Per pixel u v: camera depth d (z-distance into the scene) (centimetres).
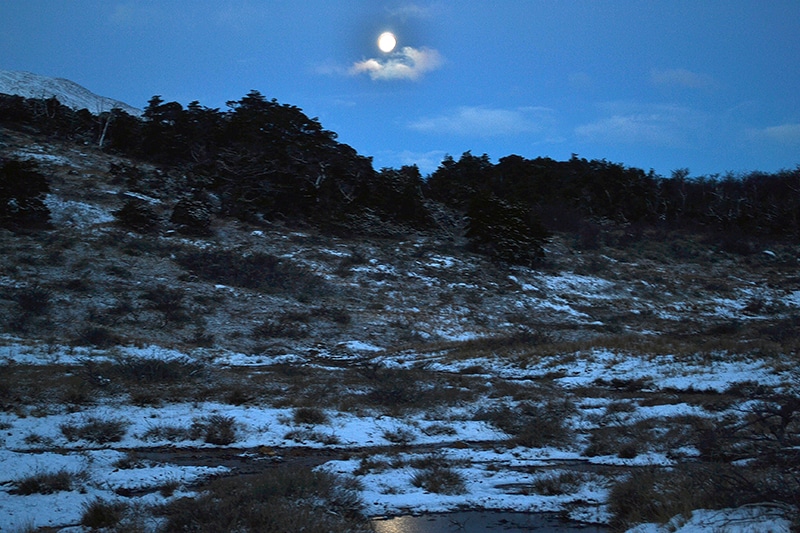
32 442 1214
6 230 4275
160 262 4306
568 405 1759
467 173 9750
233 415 1512
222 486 891
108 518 749
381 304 4400
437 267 5466
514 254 5909
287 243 5388
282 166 6681
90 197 5331
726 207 9575
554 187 9562
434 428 1497
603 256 6981
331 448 1312
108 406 1556
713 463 923
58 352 2297
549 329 4172
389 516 842
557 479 1012
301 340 3422
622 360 2559
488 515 855
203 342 3080
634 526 743
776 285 6462
